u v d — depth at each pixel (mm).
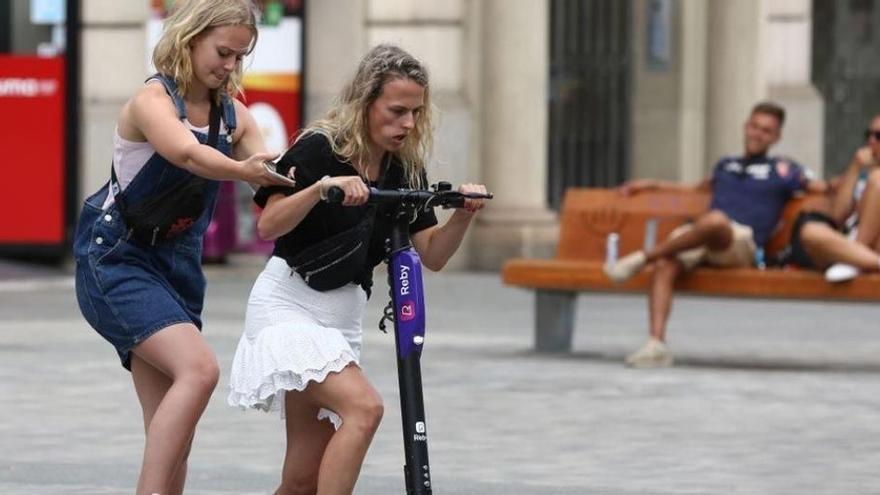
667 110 50031
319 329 12609
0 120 43156
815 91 52562
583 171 50062
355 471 12422
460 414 21812
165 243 13219
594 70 49969
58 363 26375
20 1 43125
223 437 20125
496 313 35531
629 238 28922
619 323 34156
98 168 43375
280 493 13203
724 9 49750
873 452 19391
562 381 25016
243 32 12906
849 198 26828
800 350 29703
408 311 12508
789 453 19250
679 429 20859
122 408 22125
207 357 12922
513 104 45125
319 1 44469
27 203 43281
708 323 34562
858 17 55906
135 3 43156
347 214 12562
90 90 43438
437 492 16734
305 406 12953
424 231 13125
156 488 12617
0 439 19703
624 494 16734
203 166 12430
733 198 27609
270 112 44219
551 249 45375
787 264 27078
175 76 12914
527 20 45031
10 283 40375
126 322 12977
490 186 45500
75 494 16516
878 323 35000
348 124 12438
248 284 40969
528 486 17109
